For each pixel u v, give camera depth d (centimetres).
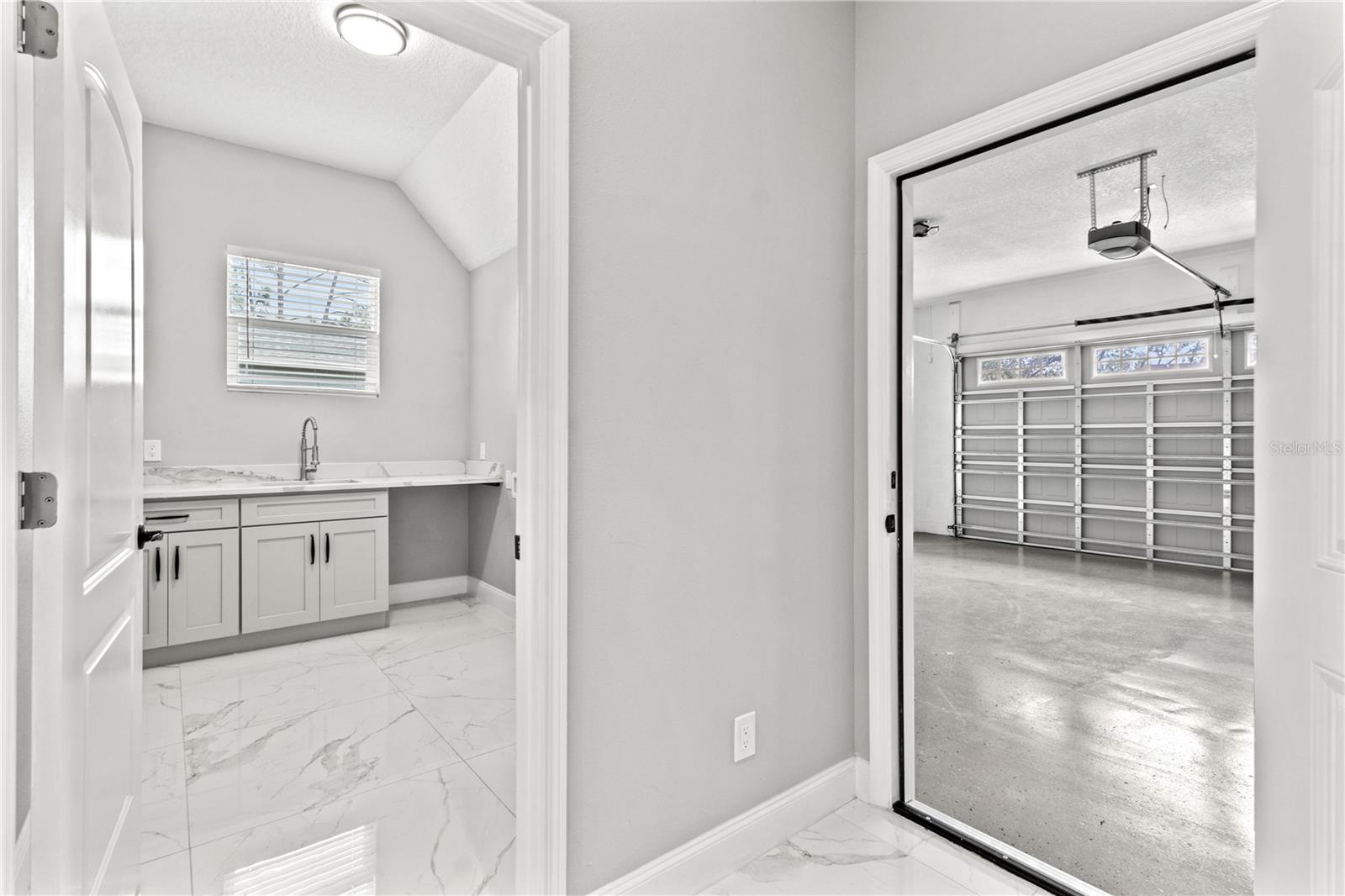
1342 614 103
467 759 221
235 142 364
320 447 397
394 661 318
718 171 163
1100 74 146
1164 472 610
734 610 168
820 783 189
